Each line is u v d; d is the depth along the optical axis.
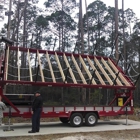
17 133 9.15
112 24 41.84
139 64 37.22
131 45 38.25
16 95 10.94
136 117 15.42
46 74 23.92
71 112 10.93
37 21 34.84
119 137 8.73
